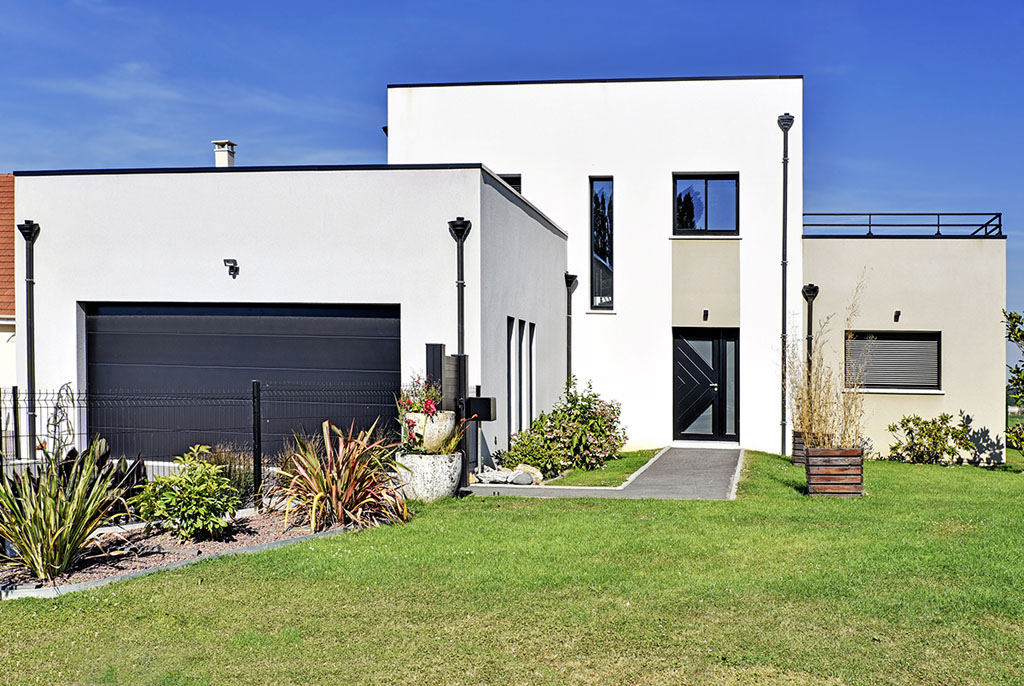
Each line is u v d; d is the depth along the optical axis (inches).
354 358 545.3
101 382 570.9
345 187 539.5
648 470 597.0
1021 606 273.7
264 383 553.3
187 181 555.2
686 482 530.3
